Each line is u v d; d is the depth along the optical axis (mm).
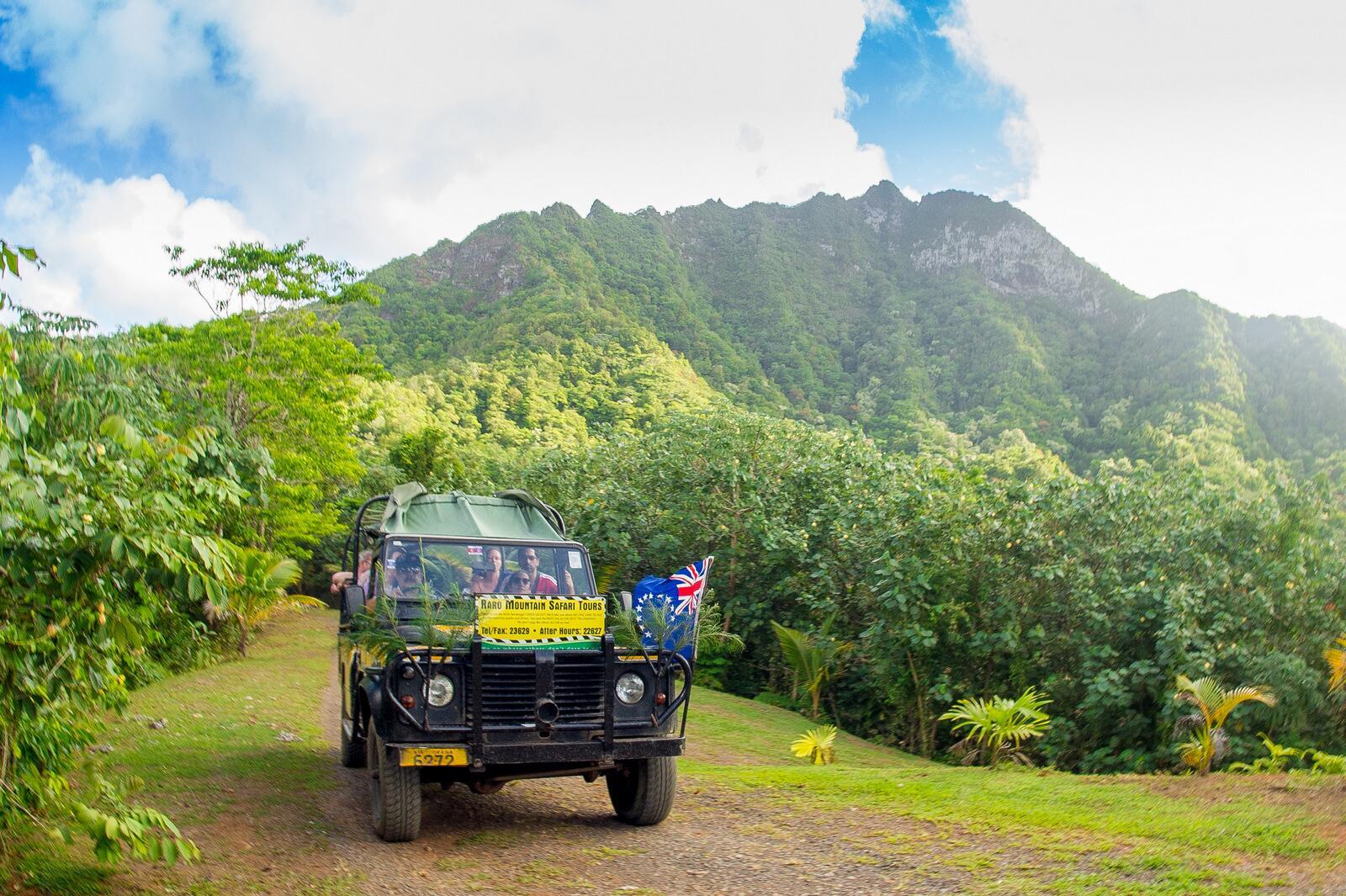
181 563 4711
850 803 7723
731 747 12883
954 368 169750
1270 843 5852
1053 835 6402
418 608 7539
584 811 7645
